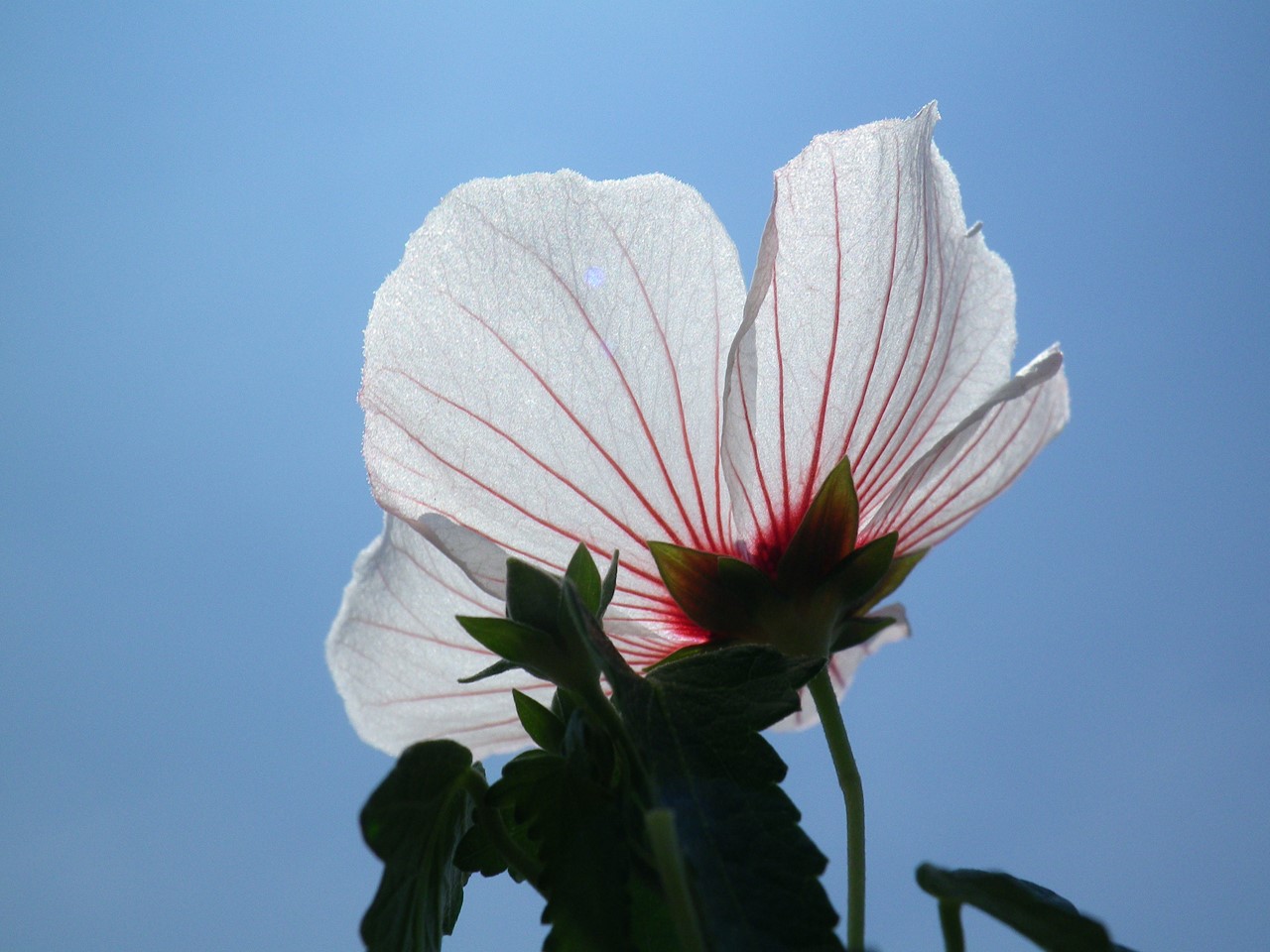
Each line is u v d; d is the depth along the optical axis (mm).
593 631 294
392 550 348
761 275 315
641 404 323
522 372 323
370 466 326
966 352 333
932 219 327
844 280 325
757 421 325
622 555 329
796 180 324
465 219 322
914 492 334
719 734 288
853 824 321
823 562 326
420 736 350
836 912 274
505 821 320
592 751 295
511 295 322
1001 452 342
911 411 331
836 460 329
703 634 334
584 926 283
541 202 322
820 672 326
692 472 326
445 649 347
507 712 348
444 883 315
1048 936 291
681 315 323
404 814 299
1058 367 331
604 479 326
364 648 350
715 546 329
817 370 326
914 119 325
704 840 278
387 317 324
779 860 278
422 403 325
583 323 322
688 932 268
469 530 323
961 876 298
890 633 374
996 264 333
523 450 325
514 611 302
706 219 323
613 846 287
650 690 293
